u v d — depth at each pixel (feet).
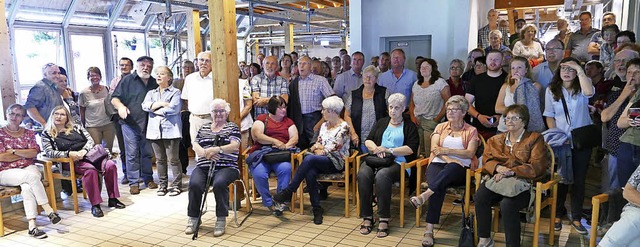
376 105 13.39
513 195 9.43
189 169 18.39
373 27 21.43
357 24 21.45
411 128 12.07
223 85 12.92
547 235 11.00
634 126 9.14
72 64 26.32
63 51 25.85
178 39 31.45
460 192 10.83
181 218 12.88
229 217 12.82
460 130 11.23
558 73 10.87
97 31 27.66
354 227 11.93
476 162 11.02
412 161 11.88
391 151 11.65
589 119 10.62
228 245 10.94
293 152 12.93
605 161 11.59
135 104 15.02
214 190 11.54
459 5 19.26
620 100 10.06
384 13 21.07
